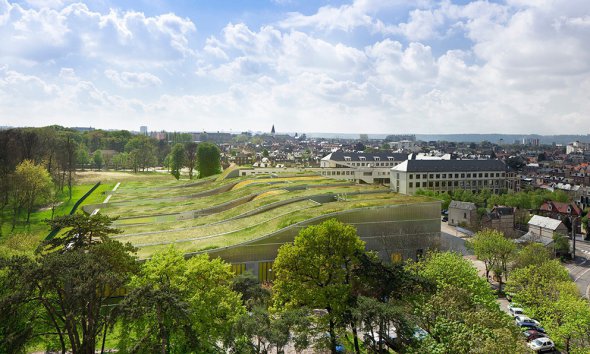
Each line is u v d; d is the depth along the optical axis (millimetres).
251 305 62156
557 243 124062
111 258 52156
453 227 152375
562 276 77375
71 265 43531
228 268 57406
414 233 102312
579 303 59938
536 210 167875
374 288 59750
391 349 59562
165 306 41281
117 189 195750
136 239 96438
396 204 101188
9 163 169125
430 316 49062
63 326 50844
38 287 43812
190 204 150875
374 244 99188
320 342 53219
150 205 154125
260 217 107812
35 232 124438
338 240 63125
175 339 49531
